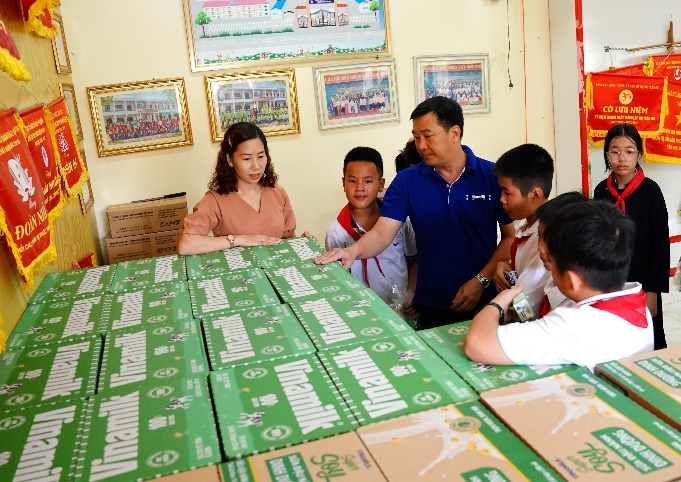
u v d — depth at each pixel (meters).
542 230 1.19
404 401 0.93
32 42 2.26
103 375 1.11
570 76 3.71
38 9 2.19
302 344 1.18
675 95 3.62
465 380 0.98
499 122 3.91
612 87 3.63
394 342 1.16
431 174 1.98
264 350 1.17
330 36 3.50
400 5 3.60
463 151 1.99
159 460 0.81
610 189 2.34
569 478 0.71
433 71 3.71
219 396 0.98
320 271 1.73
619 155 2.25
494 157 3.95
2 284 1.46
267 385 1.01
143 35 3.26
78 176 2.60
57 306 1.57
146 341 1.27
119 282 1.76
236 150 2.09
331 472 0.76
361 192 2.17
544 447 0.77
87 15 3.17
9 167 1.52
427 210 2.00
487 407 0.89
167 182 3.42
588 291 1.05
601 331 0.99
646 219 2.23
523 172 1.50
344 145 3.63
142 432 0.89
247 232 2.21
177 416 0.93
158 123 3.34
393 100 3.66
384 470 0.75
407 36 3.64
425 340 1.16
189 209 3.48
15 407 1.01
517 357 1.01
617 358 1.00
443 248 2.04
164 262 1.96
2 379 1.13
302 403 0.94
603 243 1.00
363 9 3.52
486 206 1.96
